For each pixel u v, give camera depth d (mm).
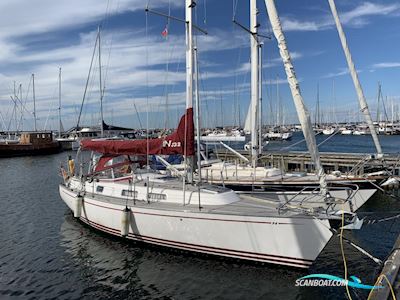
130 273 8164
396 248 7078
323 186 7250
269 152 22047
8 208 15172
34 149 44906
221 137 17156
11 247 10141
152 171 11609
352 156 19125
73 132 61375
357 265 8352
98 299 7164
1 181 23234
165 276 7930
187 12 9242
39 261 9062
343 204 7902
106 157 10531
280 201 8797
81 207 10625
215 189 9133
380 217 12312
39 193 18672
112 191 10289
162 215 8570
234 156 23641
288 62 6621
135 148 9492
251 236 7754
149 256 8859
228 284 7473
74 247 9836
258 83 14266
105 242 9969
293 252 7480
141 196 9578
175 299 7086
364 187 12516
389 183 12891
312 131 6754
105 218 9859
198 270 8055
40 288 7656
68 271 8430
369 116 9289
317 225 7281
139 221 8961
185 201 8898
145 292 7375
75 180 12164
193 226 8242
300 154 21109
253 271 7832
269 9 6695
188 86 9336
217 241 8086
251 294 7117
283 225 7453
